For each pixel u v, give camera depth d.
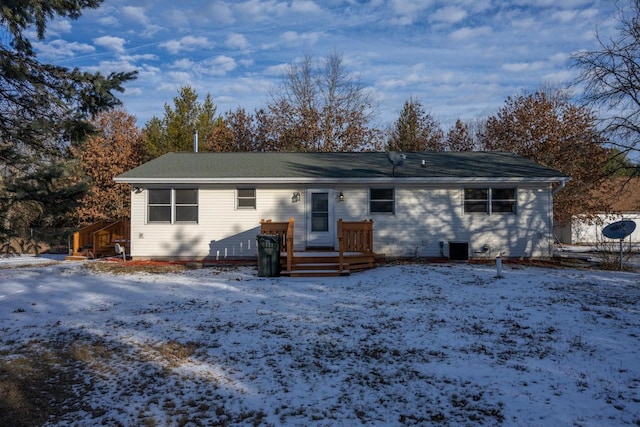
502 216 17.30
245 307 9.83
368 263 14.76
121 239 20.08
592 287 11.62
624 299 10.27
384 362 6.61
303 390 5.71
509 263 16.12
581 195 25.58
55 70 6.48
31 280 13.11
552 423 4.79
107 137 27.06
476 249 17.25
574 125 26.08
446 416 4.99
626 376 6.01
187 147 34.34
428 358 6.76
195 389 5.78
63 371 6.42
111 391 5.76
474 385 5.79
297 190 17.27
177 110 35.91
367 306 9.87
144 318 9.05
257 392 5.66
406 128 37.56
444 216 17.31
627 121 17.34
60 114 6.70
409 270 14.22
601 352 6.93
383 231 17.33
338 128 34.41
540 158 26.80
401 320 8.77
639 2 16.61
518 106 28.45
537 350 7.07
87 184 6.76
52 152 6.86
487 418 4.93
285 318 8.94
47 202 6.43
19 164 6.57
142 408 5.28
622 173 19.64
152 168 17.83
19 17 6.20
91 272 14.46
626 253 17.25
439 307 9.73
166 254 17.22
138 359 6.84
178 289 11.76
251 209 17.27
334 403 5.34
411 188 17.34
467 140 35.88
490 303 10.05
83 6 6.85
